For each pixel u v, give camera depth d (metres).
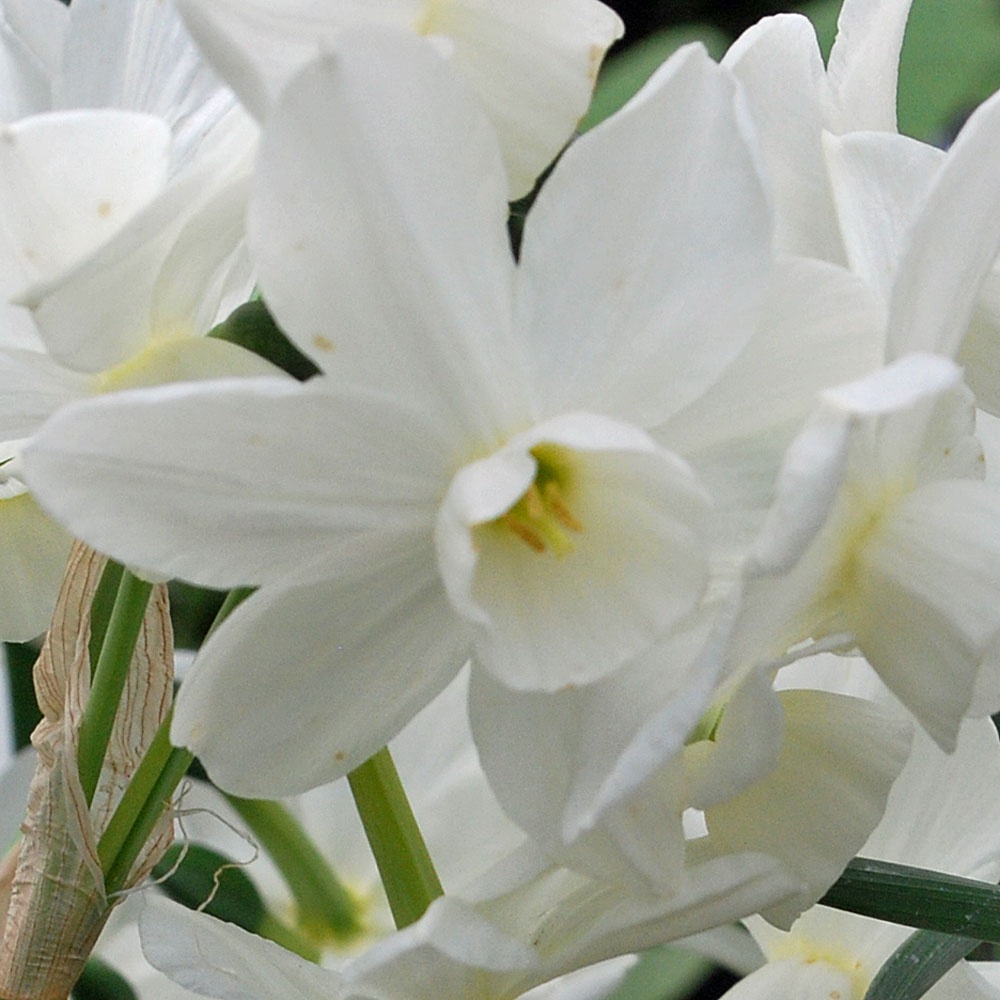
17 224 0.38
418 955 0.38
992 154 0.38
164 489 0.37
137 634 0.41
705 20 0.54
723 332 0.38
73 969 0.41
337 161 0.37
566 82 0.39
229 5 0.37
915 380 0.37
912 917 0.40
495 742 0.39
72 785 0.41
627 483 0.38
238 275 0.40
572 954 0.39
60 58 0.41
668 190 0.38
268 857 0.48
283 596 0.38
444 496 0.38
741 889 0.39
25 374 0.39
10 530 0.44
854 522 0.39
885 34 0.41
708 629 0.38
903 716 0.41
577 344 0.38
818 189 0.41
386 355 0.38
